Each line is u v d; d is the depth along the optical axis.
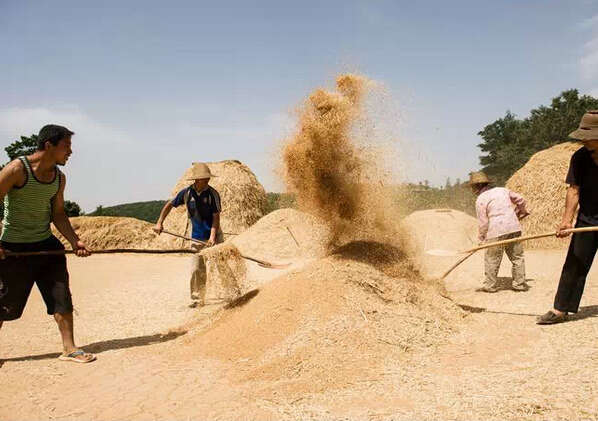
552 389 3.21
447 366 3.85
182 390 3.66
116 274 11.04
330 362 3.86
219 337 4.69
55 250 4.68
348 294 4.63
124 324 6.01
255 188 18.34
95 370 4.24
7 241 4.50
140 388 3.76
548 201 13.55
